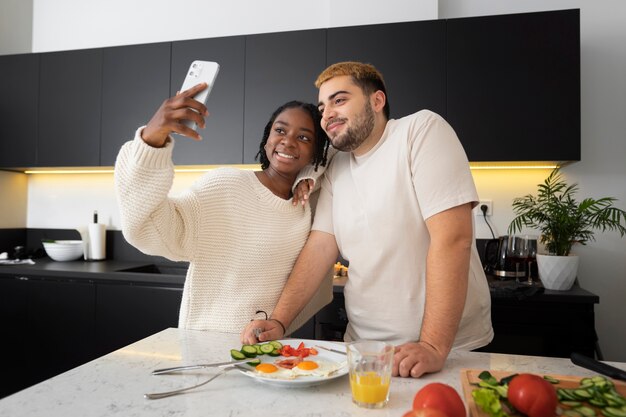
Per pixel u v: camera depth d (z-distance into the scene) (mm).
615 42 2379
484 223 2479
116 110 2586
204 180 1245
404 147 1095
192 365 853
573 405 611
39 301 2416
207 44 2463
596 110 2385
